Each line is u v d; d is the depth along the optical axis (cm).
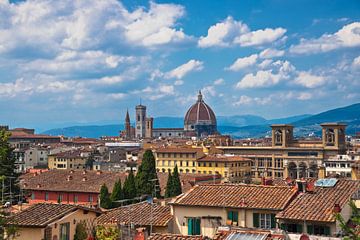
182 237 5341
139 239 5775
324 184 6444
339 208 5416
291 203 5925
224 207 6034
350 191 6138
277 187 6366
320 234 5447
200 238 5291
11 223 5247
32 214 5859
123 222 6300
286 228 5609
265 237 4981
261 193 6262
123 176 18112
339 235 5106
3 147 6475
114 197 14212
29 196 17288
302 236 5038
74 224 6081
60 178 18200
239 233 5138
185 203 6234
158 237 5409
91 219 6425
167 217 6344
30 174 19450
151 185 16925
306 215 5559
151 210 6638
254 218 5906
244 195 6247
